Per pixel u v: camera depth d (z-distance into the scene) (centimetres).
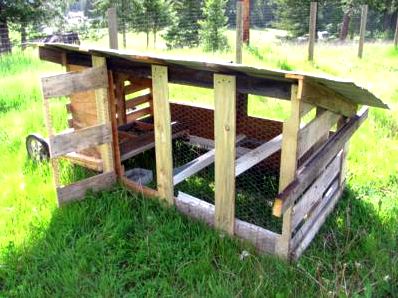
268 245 345
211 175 480
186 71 346
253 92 312
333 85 286
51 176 462
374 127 606
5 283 318
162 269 329
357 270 325
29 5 2052
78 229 374
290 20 2533
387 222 387
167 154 388
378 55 1230
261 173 489
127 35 2103
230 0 2917
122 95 525
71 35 1378
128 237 368
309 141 317
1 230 375
